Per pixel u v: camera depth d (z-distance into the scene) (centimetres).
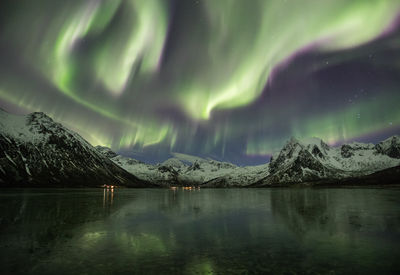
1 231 2498
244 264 1512
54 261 1575
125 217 3547
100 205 5375
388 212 3981
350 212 4019
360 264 1503
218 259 1612
